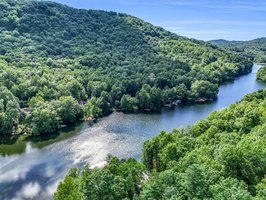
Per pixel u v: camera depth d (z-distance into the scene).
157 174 63.78
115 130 137.38
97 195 61.91
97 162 104.69
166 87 191.62
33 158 108.50
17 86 153.88
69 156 110.06
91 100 163.12
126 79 187.38
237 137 81.50
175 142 83.19
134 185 68.12
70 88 166.88
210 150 72.50
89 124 145.88
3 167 101.44
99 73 196.25
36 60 194.12
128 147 117.75
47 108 139.25
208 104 183.25
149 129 138.88
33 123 131.00
